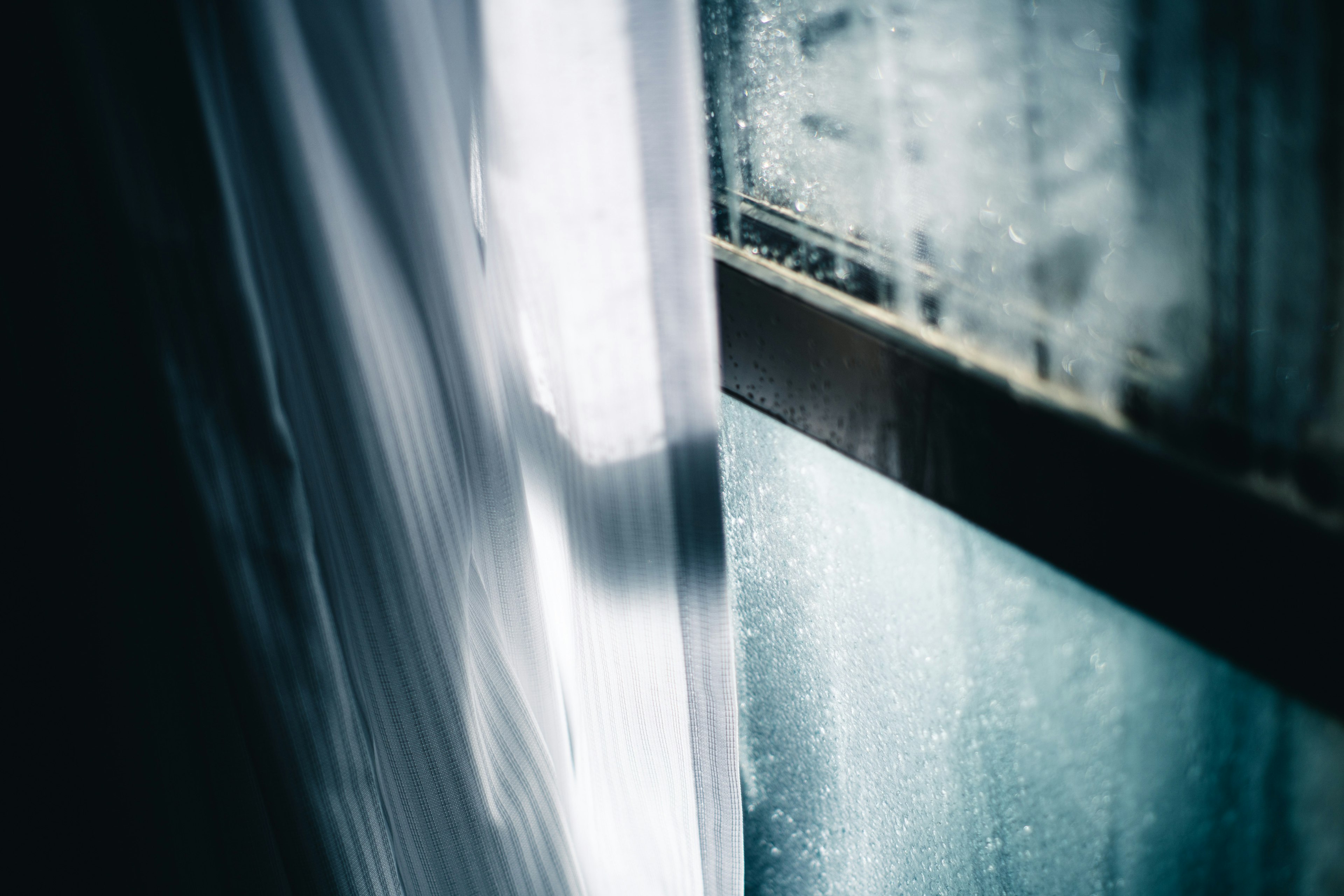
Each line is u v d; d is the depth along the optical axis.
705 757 0.87
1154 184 0.75
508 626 0.93
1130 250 0.75
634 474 0.84
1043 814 0.84
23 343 0.88
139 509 0.91
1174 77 0.73
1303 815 0.76
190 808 0.98
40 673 0.96
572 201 0.80
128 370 0.88
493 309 0.87
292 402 0.87
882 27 0.80
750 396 0.89
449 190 0.85
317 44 0.83
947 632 0.85
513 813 0.94
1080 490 0.77
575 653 0.91
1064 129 0.76
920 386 0.81
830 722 0.93
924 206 0.80
